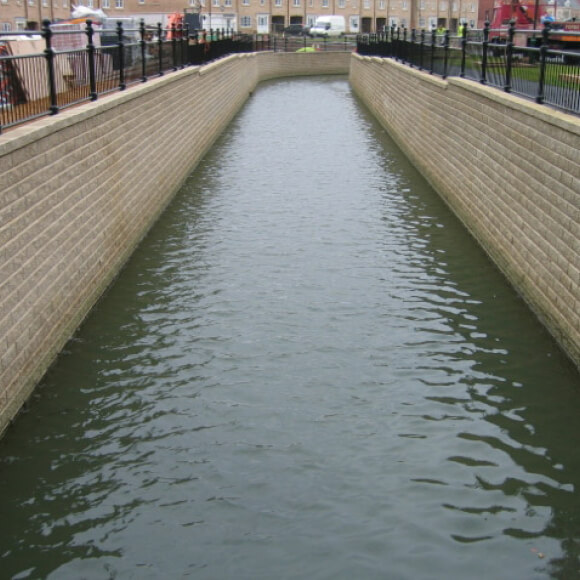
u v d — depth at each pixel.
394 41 30.09
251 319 10.08
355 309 10.40
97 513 6.28
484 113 13.41
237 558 5.74
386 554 5.77
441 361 8.89
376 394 8.13
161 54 17.75
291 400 8.02
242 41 40.84
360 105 36.31
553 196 9.55
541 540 5.93
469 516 6.20
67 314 9.44
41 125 8.77
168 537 5.98
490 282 11.52
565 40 21.12
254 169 20.31
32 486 6.64
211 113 24.47
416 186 18.36
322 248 13.14
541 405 7.94
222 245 13.38
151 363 8.88
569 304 8.88
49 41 9.73
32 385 8.18
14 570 5.66
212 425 7.56
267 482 6.65
